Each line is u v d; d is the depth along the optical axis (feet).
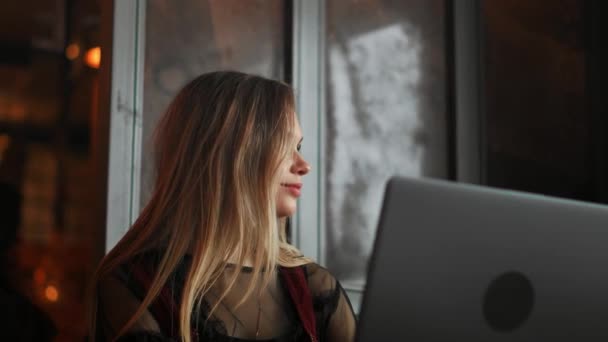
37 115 20.70
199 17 8.70
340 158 9.55
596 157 11.18
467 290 2.88
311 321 4.80
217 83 5.03
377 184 9.80
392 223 2.84
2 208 13.15
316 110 9.29
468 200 2.91
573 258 3.04
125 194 7.72
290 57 9.23
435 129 10.36
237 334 4.59
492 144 10.74
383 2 10.22
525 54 11.11
